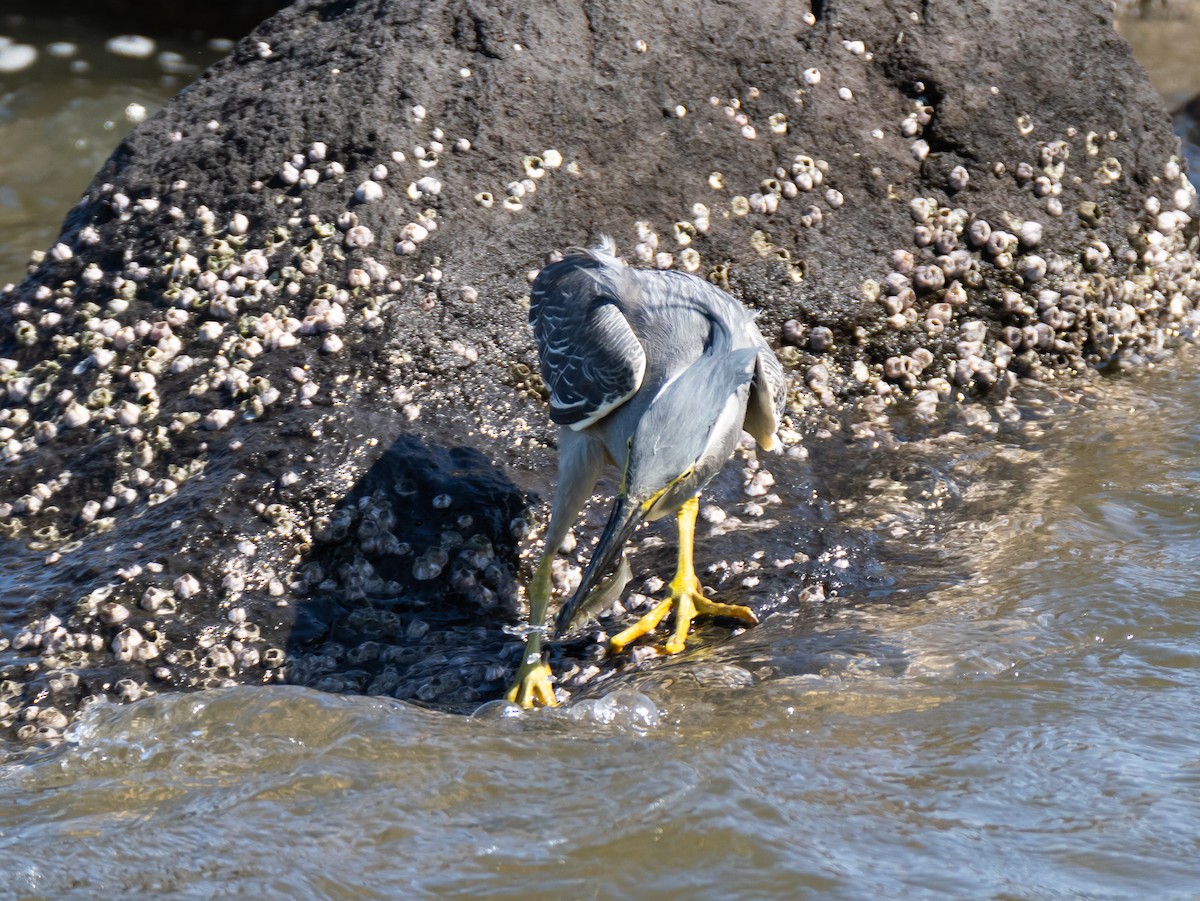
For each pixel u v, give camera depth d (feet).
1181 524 33.19
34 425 35.17
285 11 43.21
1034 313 41.52
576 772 23.26
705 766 23.27
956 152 41.93
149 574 30.17
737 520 33.53
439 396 34.71
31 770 24.23
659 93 40.55
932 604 29.86
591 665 29.12
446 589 31.58
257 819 21.99
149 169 40.19
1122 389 40.78
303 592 30.89
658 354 28.50
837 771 23.27
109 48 72.28
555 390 30.27
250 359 35.22
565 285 31.35
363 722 25.08
